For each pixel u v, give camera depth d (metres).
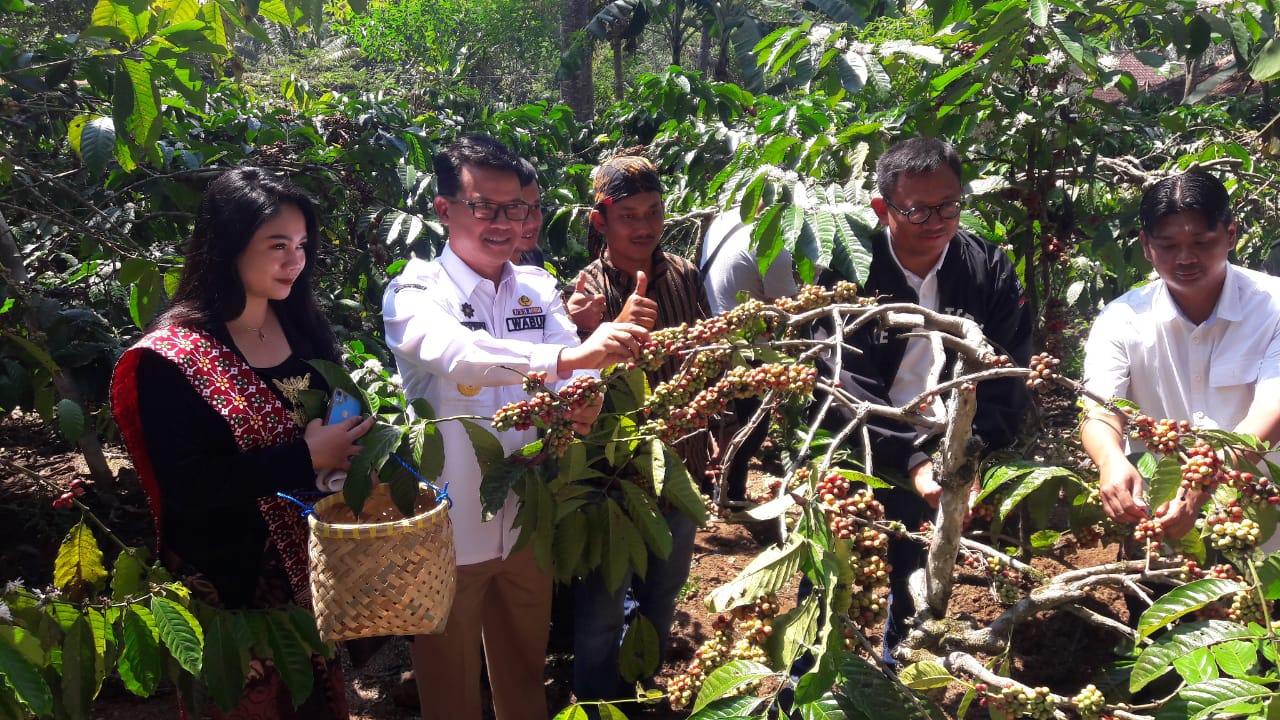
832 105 4.07
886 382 2.53
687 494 2.07
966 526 2.29
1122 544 2.39
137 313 3.29
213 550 1.99
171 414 1.90
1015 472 2.00
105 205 4.09
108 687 2.94
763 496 4.27
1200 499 1.79
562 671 3.08
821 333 2.52
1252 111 5.91
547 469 2.15
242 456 1.92
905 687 1.44
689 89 5.70
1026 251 3.43
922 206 2.39
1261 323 2.23
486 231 2.27
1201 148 3.89
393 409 2.98
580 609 2.61
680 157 5.27
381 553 1.77
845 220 2.48
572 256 4.89
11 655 1.59
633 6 13.11
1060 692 2.84
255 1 2.26
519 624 2.44
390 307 2.24
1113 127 4.13
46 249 4.01
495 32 21.33
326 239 5.05
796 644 1.47
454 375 2.09
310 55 18.88
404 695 2.88
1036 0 2.61
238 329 2.03
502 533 2.32
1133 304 2.39
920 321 1.88
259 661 2.00
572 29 15.73
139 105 2.39
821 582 1.41
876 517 1.54
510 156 2.29
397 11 20.70
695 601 3.55
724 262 2.91
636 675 2.56
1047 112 3.25
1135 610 2.49
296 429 2.03
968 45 3.16
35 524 3.95
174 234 4.31
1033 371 1.60
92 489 4.18
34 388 3.17
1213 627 1.48
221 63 2.75
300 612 1.99
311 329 2.18
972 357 1.74
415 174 4.57
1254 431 2.09
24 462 4.88
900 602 2.69
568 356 1.99
